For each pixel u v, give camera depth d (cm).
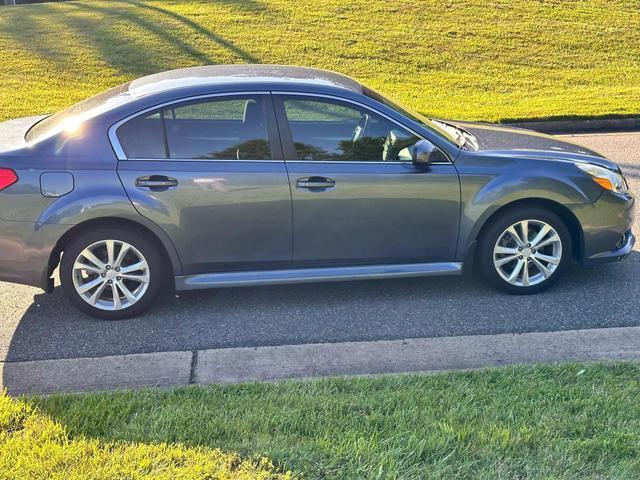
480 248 504
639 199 720
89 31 1620
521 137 553
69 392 383
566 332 451
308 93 472
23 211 447
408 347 434
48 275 461
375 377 381
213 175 458
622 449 307
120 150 455
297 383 372
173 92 465
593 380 371
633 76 1438
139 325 474
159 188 455
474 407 343
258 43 1562
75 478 288
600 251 508
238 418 333
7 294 527
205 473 291
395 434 318
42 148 452
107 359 423
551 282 512
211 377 400
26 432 323
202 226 464
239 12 1811
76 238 462
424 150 471
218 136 464
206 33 1617
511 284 508
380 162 477
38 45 1508
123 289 475
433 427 323
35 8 1920
